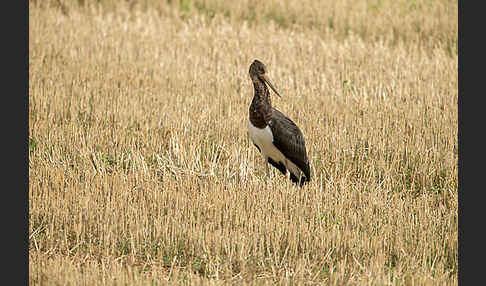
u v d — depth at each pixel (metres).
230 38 28.47
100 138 19.17
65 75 23.61
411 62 26.11
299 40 28.69
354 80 24.38
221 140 19.47
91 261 13.23
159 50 26.89
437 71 24.94
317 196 15.79
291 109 21.11
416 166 18.42
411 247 14.08
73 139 19.00
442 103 21.73
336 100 22.16
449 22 30.95
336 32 30.95
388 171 18.02
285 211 15.25
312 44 28.30
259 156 19.02
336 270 13.30
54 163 17.72
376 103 21.77
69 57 25.39
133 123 20.45
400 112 20.98
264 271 13.28
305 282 12.88
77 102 21.47
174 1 33.88
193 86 23.41
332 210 15.60
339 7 33.94
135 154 18.50
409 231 14.62
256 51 27.11
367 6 34.50
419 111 20.92
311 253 13.94
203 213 15.35
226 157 18.67
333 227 14.43
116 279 12.27
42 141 19.00
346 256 13.77
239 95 22.80
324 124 20.56
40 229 14.73
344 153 18.53
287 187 16.45
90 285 12.18
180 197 15.59
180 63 25.45
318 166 18.52
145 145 19.12
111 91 22.45
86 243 14.27
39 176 16.53
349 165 18.52
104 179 16.38
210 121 20.42
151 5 33.31
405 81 23.92
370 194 16.17
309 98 22.23
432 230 14.71
